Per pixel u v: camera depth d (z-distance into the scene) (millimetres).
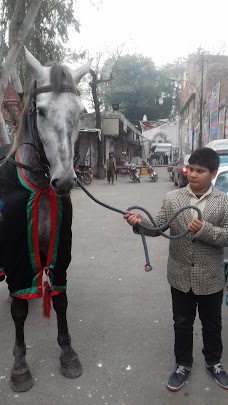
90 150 20703
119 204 10789
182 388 2721
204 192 2518
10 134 10773
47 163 2387
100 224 8102
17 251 2559
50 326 3631
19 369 2760
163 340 3359
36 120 2322
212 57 24359
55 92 2191
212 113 20500
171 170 20031
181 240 2529
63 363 2891
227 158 5832
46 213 2594
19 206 2477
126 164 23062
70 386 2758
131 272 5109
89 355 3141
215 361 2791
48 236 2646
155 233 2586
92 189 15055
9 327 3648
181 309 2680
